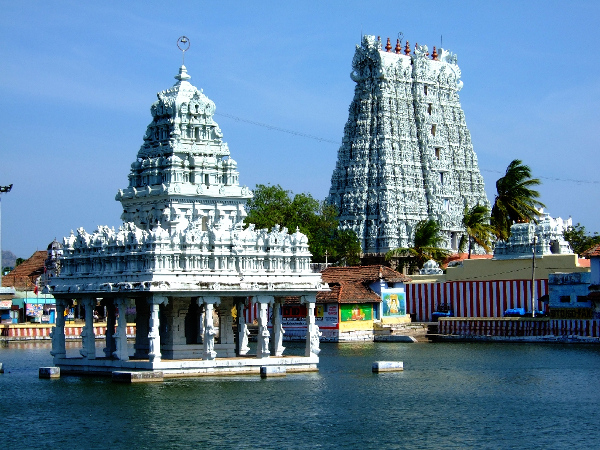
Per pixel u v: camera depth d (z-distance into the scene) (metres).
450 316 119.38
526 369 74.44
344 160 169.38
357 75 169.25
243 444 46.38
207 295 63.28
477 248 171.12
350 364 78.44
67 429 49.53
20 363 83.38
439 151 172.38
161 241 61.31
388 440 47.56
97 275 65.94
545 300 107.56
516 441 47.59
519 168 137.50
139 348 68.31
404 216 164.25
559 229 116.00
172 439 47.28
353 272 116.75
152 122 71.38
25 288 153.00
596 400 58.94
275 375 65.44
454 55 180.12
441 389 62.94
